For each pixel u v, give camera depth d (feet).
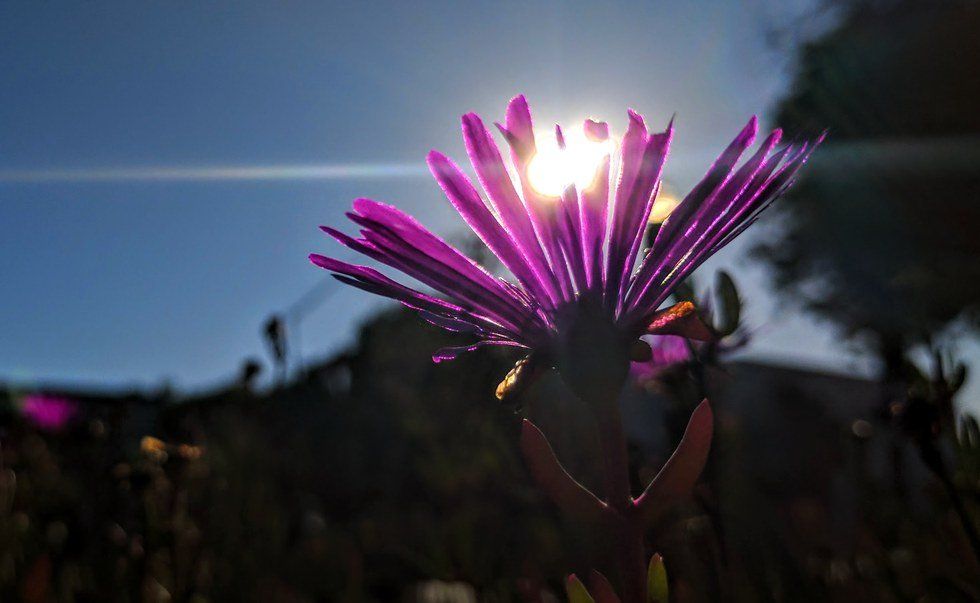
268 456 0.70
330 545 0.75
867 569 0.47
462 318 0.20
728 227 0.19
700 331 0.19
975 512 0.30
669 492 0.19
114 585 0.46
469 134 0.20
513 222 0.20
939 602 0.38
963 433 0.27
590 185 0.19
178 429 0.55
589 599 0.19
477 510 0.49
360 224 0.20
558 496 0.19
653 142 0.19
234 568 0.60
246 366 0.62
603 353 0.19
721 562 0.30
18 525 0.53
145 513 0.46
